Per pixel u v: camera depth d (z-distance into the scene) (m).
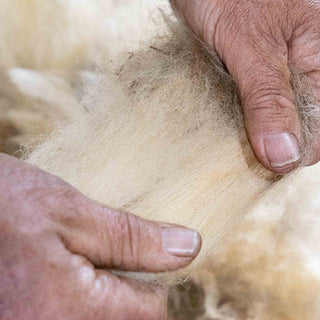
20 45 0.51
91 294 0.29
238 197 0.35
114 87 0.38
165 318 0.32
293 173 0.36
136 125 0.36
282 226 0.43
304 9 0.35
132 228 0.30
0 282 0.29
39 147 0.38
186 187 0.35
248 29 0.36
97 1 0.54
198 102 0.36
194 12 0.38
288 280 0.43
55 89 0.49
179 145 0.35
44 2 0.51
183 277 0.35
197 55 0.38
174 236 0.31
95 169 0.35
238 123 0.36
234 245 0.43
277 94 0.34
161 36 0.42
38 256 0.29
